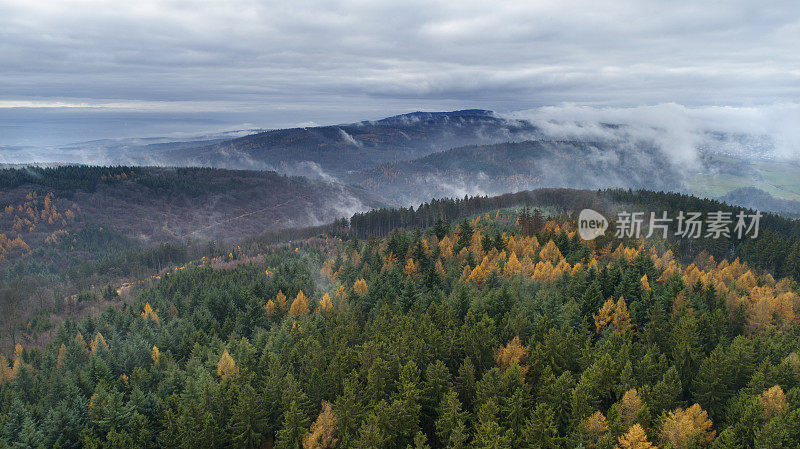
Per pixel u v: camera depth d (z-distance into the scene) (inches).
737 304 3006.9
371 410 2048.5
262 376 2425.0
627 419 1844.2
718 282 3693.4
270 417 2186.3
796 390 1895.9
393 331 2568.9
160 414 2170.3
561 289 3420.3
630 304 2822.3
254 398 2090.3
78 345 3038.9
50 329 4271.7
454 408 1909.4
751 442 1779.0
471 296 3218.5
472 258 4212.6
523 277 3703.3
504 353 2253.9
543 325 2503.7
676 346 2337.6
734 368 2174.0
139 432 2011.6
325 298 3486.7
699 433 1792.6
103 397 2166.6
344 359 2336.4
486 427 1739.7
